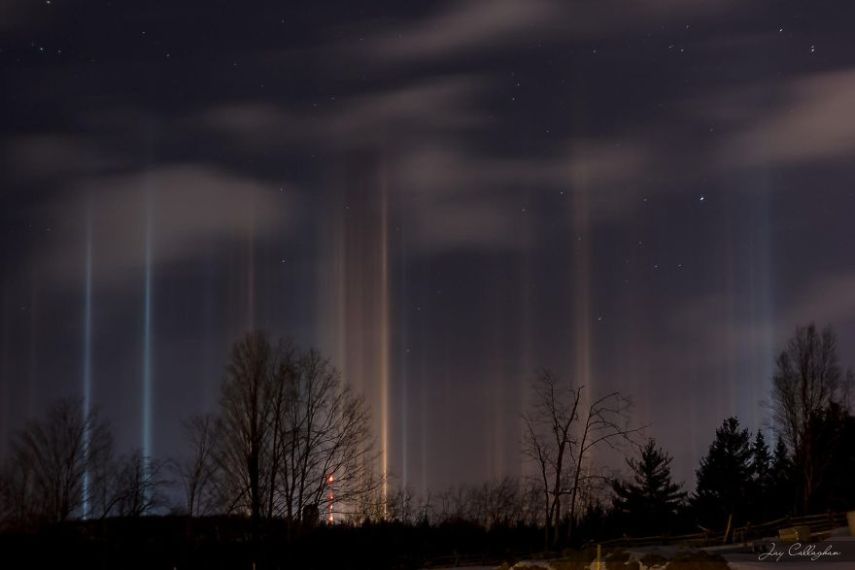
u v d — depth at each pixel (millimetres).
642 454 76250
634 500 75438
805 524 54156
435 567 48406
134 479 52344
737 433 73188
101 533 50844
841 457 66562
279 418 51531
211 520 52188
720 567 34656
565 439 57438
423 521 59438
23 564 48281
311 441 52000
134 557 49625
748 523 55500
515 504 65375
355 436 53125
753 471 72812
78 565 48844
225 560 50219
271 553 50219
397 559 51125
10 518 50688
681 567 34594
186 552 50281
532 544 56469
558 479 56875
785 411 67250
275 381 51844
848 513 48062
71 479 51656
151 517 52062
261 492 50812
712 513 70438
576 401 57969
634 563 35125
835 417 66250
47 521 50594
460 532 58312
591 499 65562
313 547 51781
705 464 72688
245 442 51219
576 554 38500
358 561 50562
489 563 49062
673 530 69312
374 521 54594
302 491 51406
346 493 52906
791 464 70938
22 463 51281
